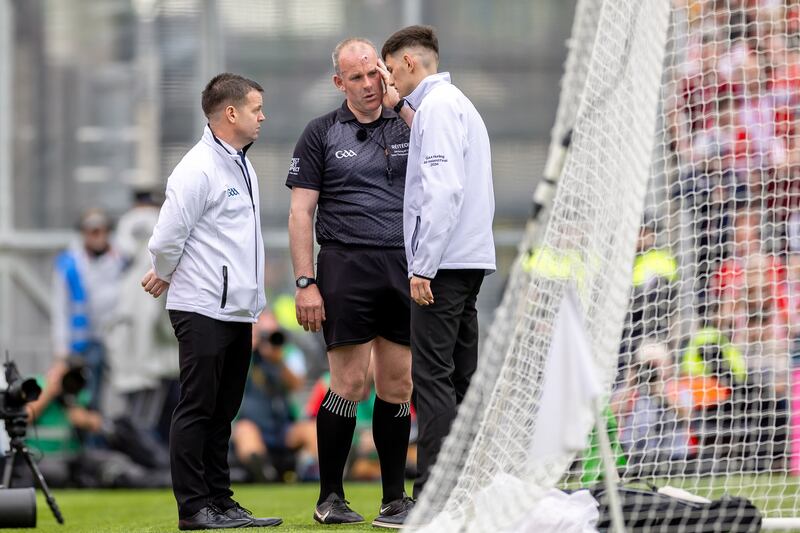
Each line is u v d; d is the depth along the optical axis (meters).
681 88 28.69
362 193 21.48
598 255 17.91
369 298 21.39
